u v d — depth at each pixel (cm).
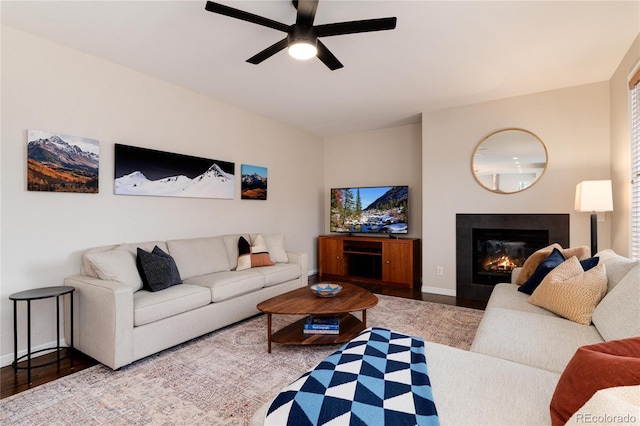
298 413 103
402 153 533
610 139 336
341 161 595
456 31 245
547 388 117
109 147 298
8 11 221
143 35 254
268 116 473
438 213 435
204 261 345
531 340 166
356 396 109
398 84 349
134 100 317
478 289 410
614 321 157
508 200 391
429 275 443
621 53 280
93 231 287
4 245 237
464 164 417
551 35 250
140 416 177
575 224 356
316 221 591
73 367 232
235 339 283
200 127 382
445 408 106
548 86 355
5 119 237
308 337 257
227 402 190
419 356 140
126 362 228
